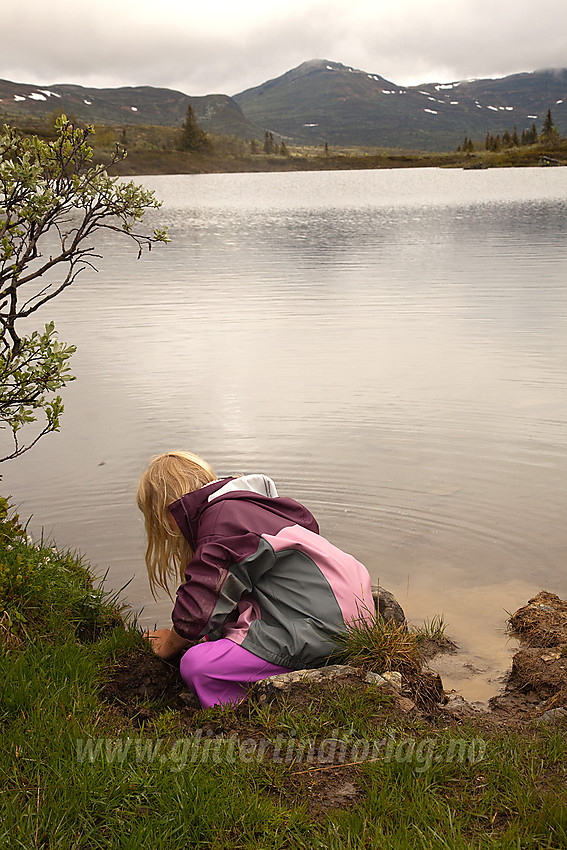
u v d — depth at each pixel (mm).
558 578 4516
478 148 166375
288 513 3408
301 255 21188
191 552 3467
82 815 2352
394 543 4961
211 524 3238
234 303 13789
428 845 2199
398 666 3184
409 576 4578
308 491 5750
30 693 2918
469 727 2881
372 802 2406
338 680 3029
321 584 3207
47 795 2410
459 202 46188
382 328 11414
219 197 62375
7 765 2533
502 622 4094
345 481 5906
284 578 3219
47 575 3730
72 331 11531
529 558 4738
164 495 3400
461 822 2322
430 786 2496
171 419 7492
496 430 6957
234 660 3084
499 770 2543
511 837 2223
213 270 18500
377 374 8930
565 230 26234
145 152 142500
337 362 9523
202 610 3102
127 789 2453
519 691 3420
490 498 5555
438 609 4227
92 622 3725
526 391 8102
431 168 133375
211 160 148375
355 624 3217
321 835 2270
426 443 6680
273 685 2996
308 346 10414
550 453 6375
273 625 3182
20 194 3598
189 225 33375
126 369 9375
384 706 2922
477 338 10594
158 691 3312
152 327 11805
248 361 9641
